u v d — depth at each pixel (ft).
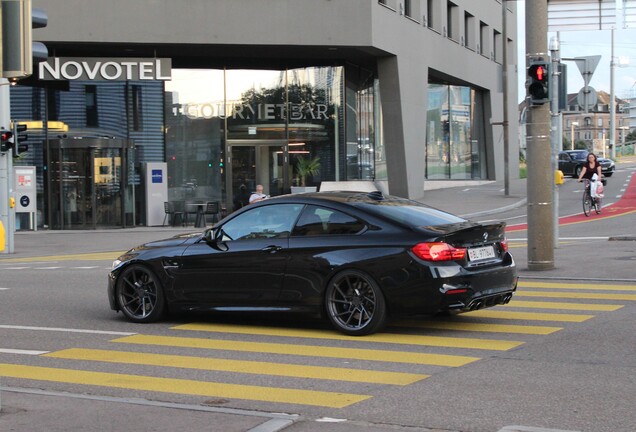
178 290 33.50
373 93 128.06
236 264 32.07
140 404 21.21
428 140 149.59
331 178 120.37
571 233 75.77
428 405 20.84
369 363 25.99
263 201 32.68
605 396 21.27
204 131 116.57
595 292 40.09
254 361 26.81
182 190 115.65
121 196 107.34
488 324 32.27
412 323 32.83
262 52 113.29
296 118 119.34
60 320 35.70
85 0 103.24
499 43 179.52
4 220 77.46
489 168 171.22
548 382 22.90
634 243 63.26
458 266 28.99
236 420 19.56
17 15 20.11
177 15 105.29
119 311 37.55
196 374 25.16
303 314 31.27
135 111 112.06
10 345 30.30
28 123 107.86
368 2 109.09
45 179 108.06
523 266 50.49
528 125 48.11
